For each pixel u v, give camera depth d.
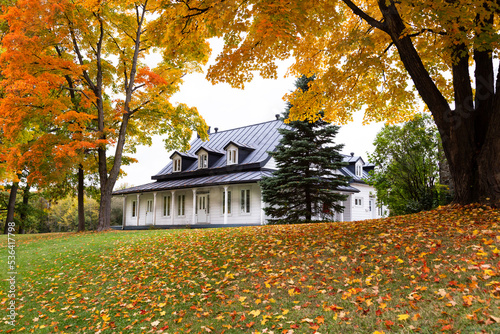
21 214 34.44
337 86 13.08
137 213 30.19
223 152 29.33
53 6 15.09
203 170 28.06
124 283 8.62
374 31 12.30
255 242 10.06
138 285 8.27
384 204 18.66
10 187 30.05
